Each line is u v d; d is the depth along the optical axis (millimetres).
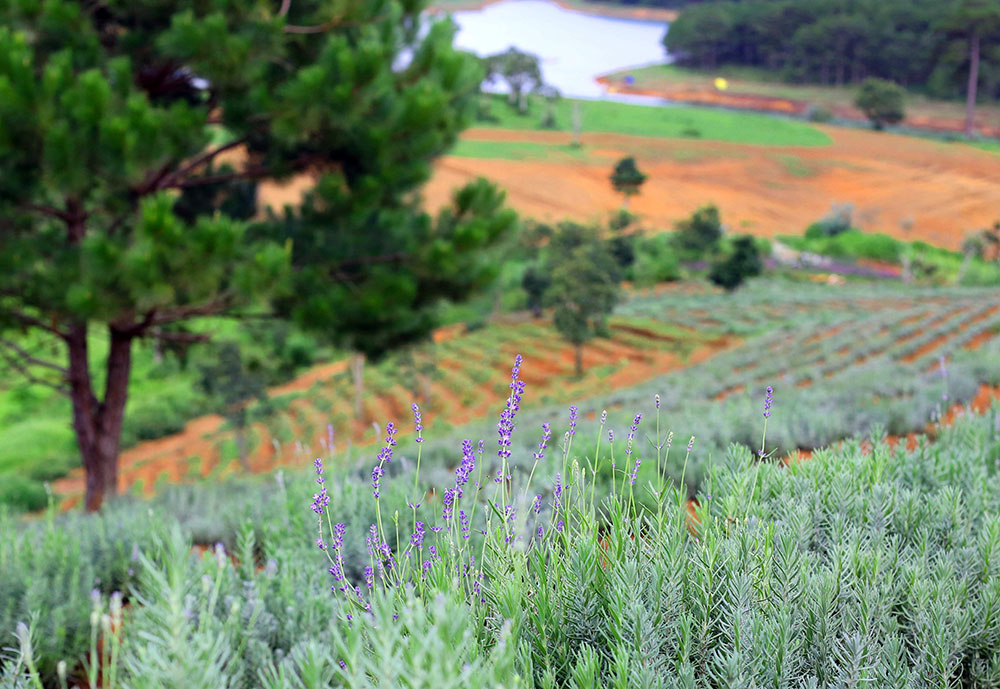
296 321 11242
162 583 1344
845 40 169875
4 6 9414
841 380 16391
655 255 70562
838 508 2715
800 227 92875
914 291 56438
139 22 11461
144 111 8992
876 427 3553
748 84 185875
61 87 8812
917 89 167625
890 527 2693
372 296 11070
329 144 12023
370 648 1545
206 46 9711
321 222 12422
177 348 14977
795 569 2037
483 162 108625
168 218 8898
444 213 12570
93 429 12922
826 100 165750
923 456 3488
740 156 121000
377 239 12164
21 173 9617
